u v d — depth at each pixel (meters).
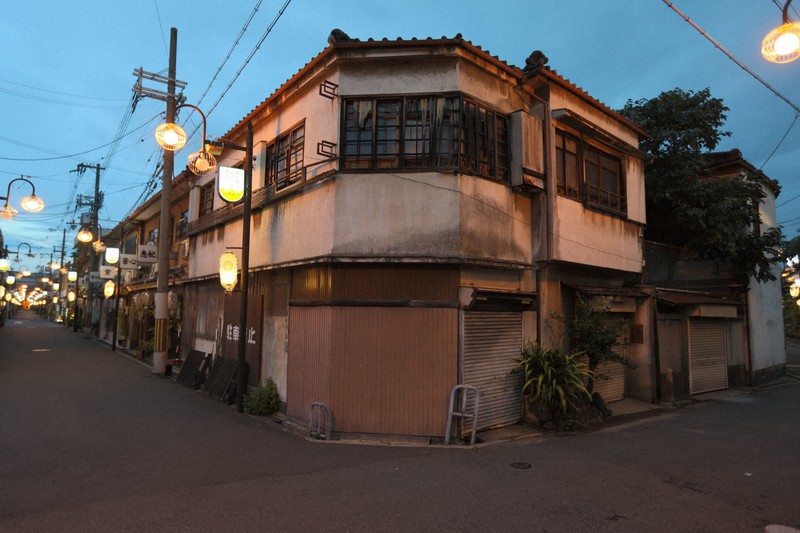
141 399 11.11
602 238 10.91
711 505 5.21
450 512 4.95
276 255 10.18
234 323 12.13
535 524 4.70
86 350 22.86
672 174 13.55
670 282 14.39
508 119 9.32
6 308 54.25
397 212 8.16
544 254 9.52
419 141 8.44
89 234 23.09
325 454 7.02
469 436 8.10
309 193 9.09
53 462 6.47
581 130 10.52
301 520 4.73
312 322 8.76
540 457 6.94
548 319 9.88
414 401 7.93
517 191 9.35
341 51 8.44
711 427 9.07
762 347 15.88
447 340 8.00
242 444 7.52
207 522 4.66
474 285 8.42
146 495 5.34
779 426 9.19
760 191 13.78
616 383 11.59
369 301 8.15
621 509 5.07
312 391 8.55
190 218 15.88
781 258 14.25
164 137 8.85
